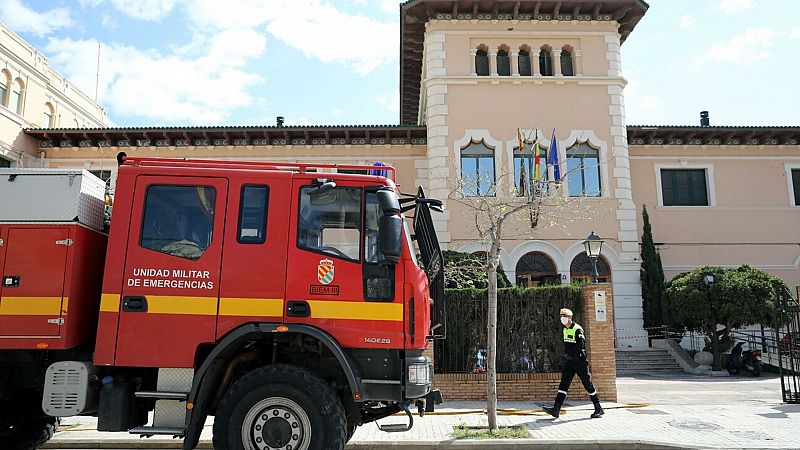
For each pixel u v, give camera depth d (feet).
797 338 40.57
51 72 86.79
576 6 74.08
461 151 72.64
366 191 20.25
